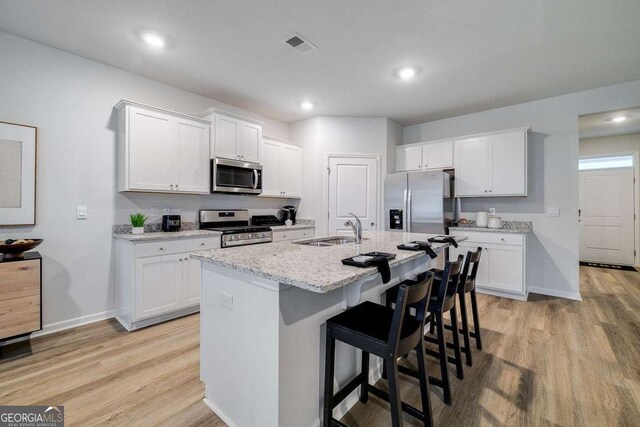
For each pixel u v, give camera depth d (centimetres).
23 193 249
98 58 282
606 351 232
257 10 213
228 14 218
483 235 376
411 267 236
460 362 197
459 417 162
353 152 453
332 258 164
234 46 261
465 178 413
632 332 266
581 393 182
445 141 430
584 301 353
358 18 222
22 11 215
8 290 211
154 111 298
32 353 226
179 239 293
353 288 160
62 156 269
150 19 224
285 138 482
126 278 274
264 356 135
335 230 451
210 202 379
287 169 443
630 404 171
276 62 289
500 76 316
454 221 435
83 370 204
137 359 218
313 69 303
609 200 566
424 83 335
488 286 373
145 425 155
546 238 382
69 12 216
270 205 457
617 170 557
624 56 276
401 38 248
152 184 296
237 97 375
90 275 285
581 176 590
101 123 291
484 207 427
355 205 453
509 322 291
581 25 229
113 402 172
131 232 307
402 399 177
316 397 148
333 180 453
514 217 404
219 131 346
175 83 336
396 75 315
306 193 465
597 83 336
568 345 243
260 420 138
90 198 285
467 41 252
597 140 559
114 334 260
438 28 234
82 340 248
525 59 281
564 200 370
